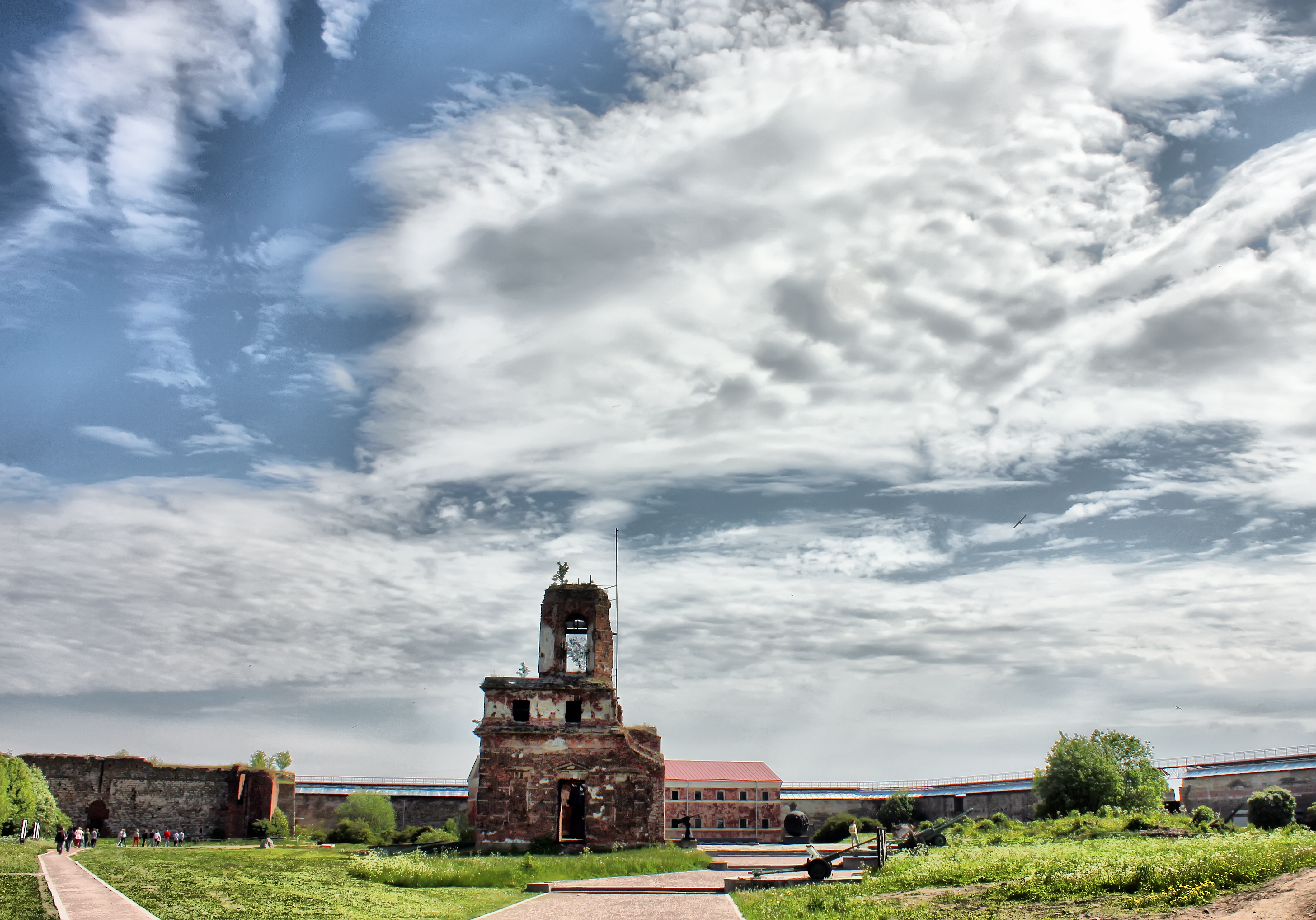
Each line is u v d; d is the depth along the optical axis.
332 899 30.52
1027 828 57.91
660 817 54.75
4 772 64.44
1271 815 56.53
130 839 78.88
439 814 94.12
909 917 24.20
